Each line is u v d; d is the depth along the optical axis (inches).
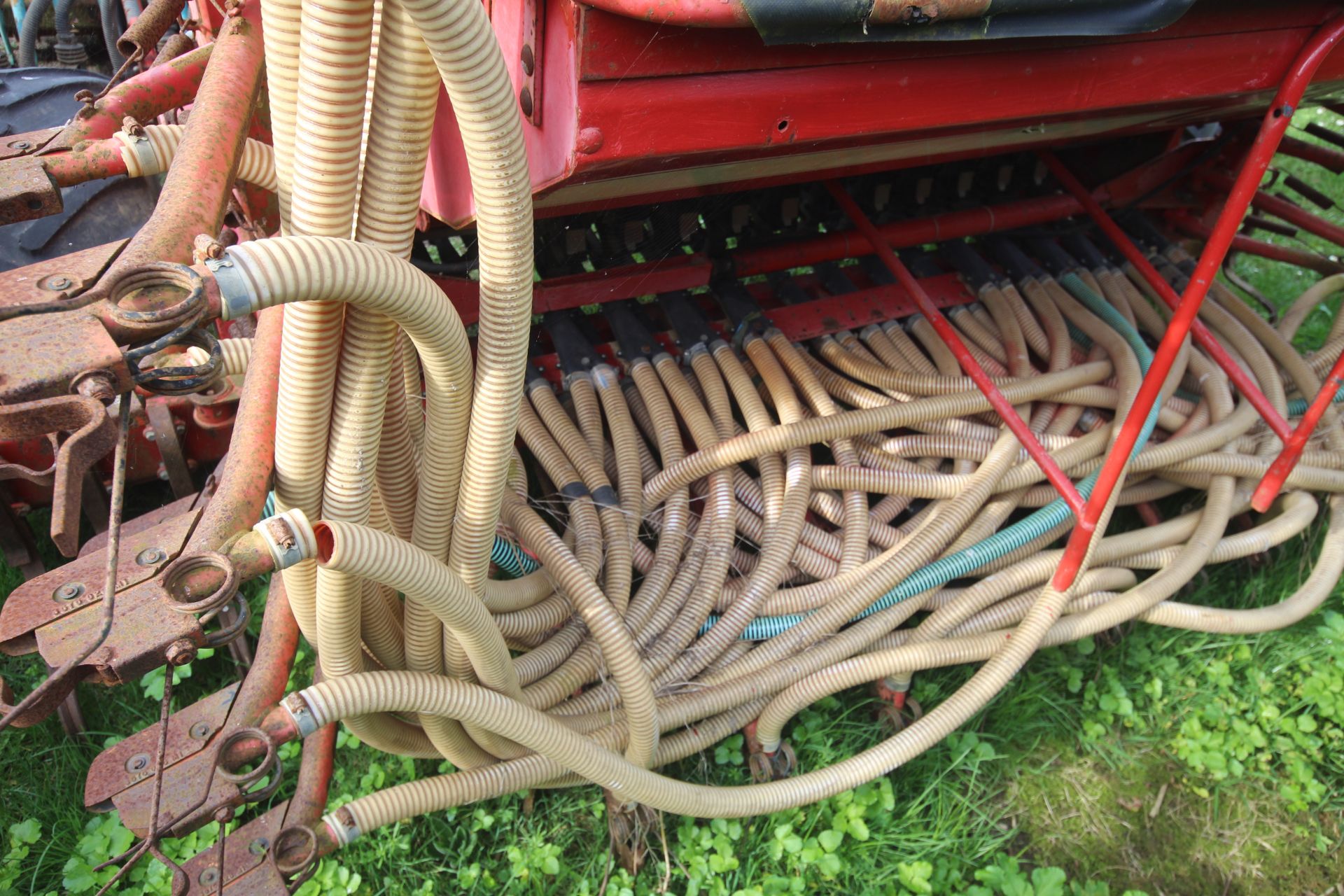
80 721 102.9
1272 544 119.5
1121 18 68.6
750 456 104.9
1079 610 108.3
